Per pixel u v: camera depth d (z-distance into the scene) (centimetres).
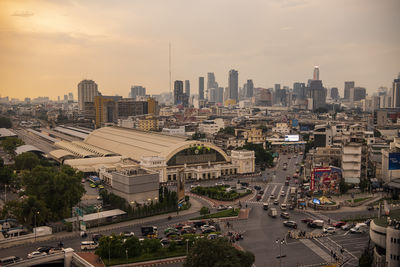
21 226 16612
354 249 14338
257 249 14262
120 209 18550
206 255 11125
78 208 17438
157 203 18725
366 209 19725
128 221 17700
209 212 18850
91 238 15538
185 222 17488
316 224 16750
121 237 14275
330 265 12750
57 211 17625
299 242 15000
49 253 13750
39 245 14750
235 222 17525
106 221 17412
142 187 18925
